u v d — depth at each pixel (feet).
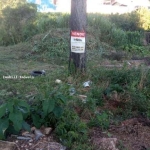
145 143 5.06
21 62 11.82
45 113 5.11
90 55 12.76
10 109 4.77
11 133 5.07
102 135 5.20
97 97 6.74
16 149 4.76
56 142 4.96
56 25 16.12
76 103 6.18
